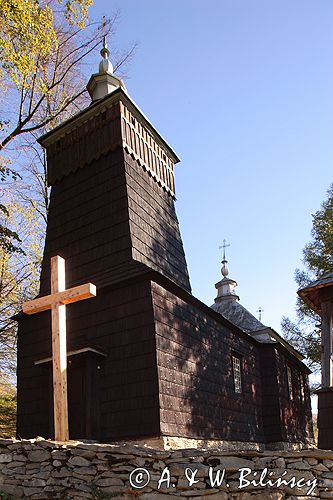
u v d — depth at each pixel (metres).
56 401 8.36
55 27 20.83
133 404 11.38
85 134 15.81
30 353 13.95
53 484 7.33
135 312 12.12
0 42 14.38
